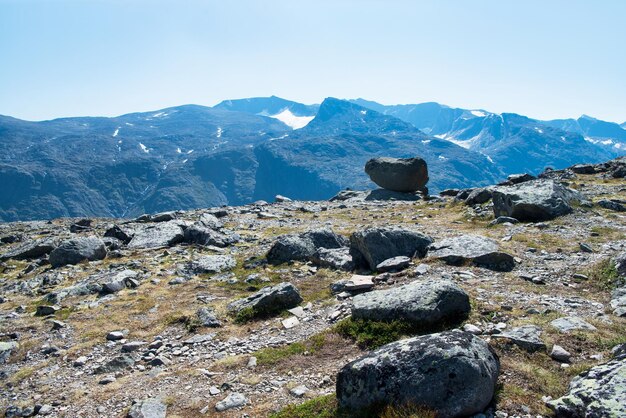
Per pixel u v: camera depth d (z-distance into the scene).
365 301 16.91
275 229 38.84
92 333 19.55
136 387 14.81
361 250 24.88
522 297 17.66
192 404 13.27
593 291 18.30
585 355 13.07
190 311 21.09
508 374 12.24
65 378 16.11
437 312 15.26
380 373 11.05
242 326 19.20
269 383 14.06
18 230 49.81
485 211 36.75
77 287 25.31
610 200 32.97
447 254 22.88
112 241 36.22
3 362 17.69
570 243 24.75
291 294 20.77
